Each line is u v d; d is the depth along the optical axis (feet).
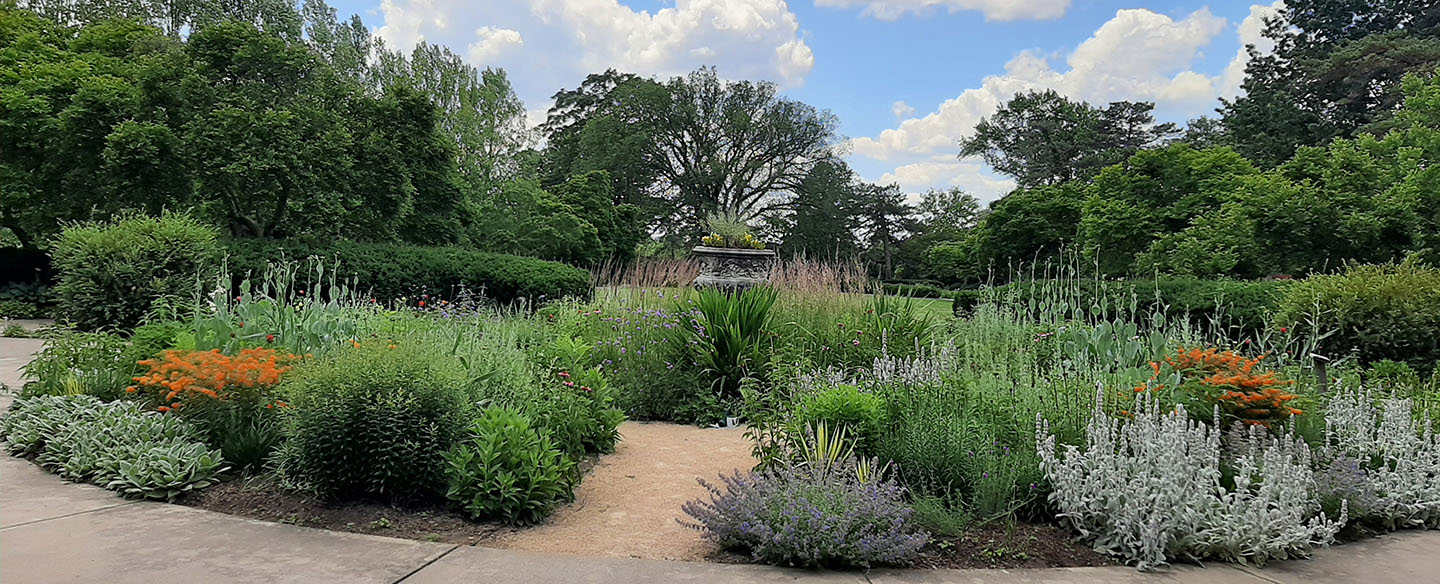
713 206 127.24
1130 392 14.07
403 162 51.24
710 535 10.53
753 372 20.58
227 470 12.78
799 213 129.18
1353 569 10.13
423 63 89.92
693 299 24.95
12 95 44.01
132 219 34.63
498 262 44.34
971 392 14.64
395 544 10.17
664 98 121.19
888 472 12.50
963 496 11.83
